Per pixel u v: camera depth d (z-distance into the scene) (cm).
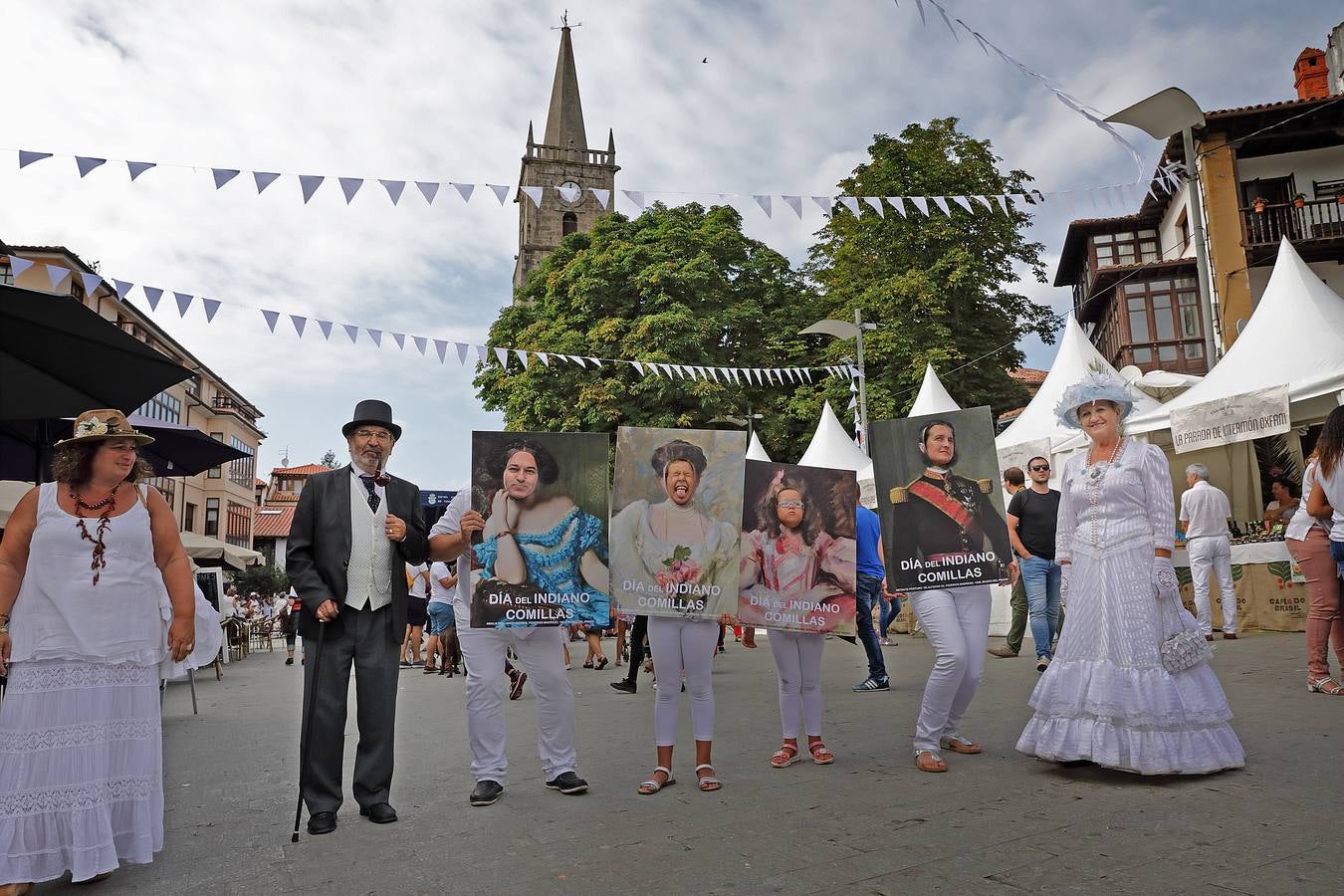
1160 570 449
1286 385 988
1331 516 632
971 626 514
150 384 577
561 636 494
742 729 649
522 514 484
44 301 478
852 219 2944
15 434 709
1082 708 452
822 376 2970
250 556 2288
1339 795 385
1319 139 2469
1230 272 2433
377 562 459
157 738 378
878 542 839
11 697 348
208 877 356
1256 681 695
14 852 335
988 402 2736
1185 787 414
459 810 447
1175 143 2488
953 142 2841
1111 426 477
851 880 319
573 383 2788
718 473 501
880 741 579
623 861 352
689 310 2759
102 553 367
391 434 488
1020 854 337
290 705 961
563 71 6012
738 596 488
